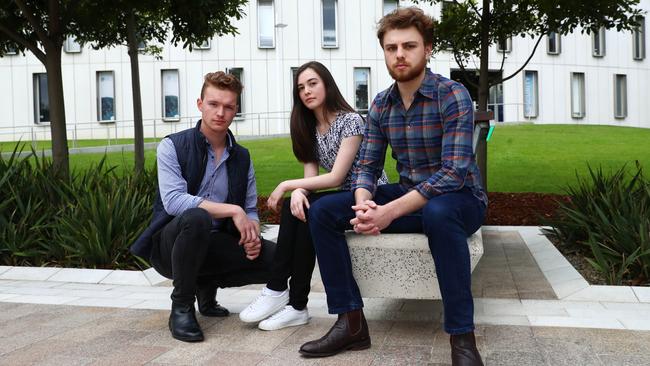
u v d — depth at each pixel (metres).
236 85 3.11
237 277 3.31
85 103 22.23
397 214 2.59
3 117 22.30
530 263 4.83
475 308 3.48
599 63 24.89
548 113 24.11
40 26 6.90
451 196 2.57
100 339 2.94
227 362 2.58
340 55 22.30
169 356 2.67
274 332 3.03
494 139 16.78
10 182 6.01
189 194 3.11
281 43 22.08
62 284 4.51
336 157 3.21
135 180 6.46
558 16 6.90
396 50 2.67
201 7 6.74
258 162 12.96
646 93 25.88
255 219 3.35
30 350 2.77
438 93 2.69
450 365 2.50
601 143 15.84
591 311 3.37
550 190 9.51
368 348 2.74
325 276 2.71
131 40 8.62
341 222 2.74
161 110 22.19
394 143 2.87
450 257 2.44
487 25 7.36
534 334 2.90
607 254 4.60
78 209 5.46
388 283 2.87
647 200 5.13
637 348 2.65
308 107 3.22
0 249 5.29
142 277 4.57
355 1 22.27
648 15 25.58
